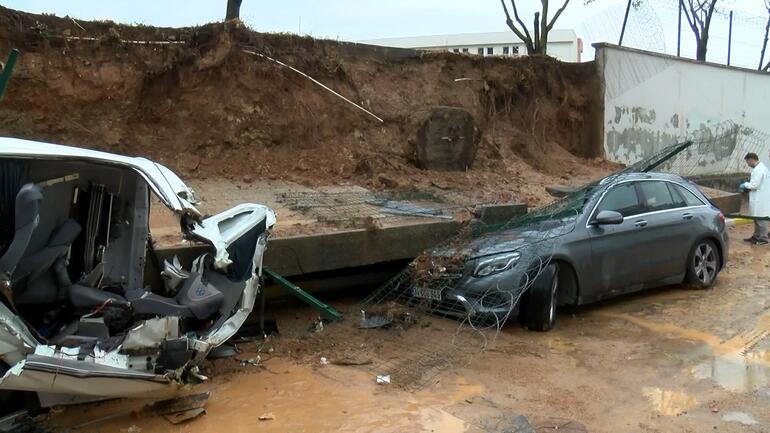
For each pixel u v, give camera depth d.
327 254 7.63
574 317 7.47
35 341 4.15
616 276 7.54
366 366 5.91
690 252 8.49
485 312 6.66
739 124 20.97
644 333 6.89
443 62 14.91
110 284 5.52
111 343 4.41
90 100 10.20
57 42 9.98
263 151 11.53
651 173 8.64
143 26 10.77
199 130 11.03
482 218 9.01
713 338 6.73
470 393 5.30
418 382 5.52
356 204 9.66
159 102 10.80
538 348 6.38
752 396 5.24
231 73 11.35
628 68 18.03
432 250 7.64
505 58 16.19
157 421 4.73
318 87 12.41
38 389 4.11
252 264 5.77
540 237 7.13
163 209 8.50
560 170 15.56
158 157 10.56
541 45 18.88
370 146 12.70
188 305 5.19
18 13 9.70
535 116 16.55
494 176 13.34
